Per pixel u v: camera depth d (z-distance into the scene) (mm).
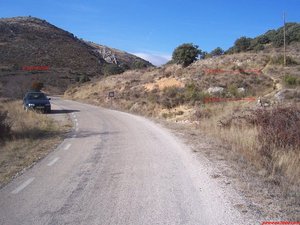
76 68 107625
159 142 14883
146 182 8633
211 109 25312
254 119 15727
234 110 22984
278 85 33656
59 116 28906
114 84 53562
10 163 11312
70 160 11570
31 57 103438
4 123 16766
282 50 57094
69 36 136875
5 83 76250
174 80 40625
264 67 41594
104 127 20938
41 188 8336
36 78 88125
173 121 24953
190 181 8609
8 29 117625
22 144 14836
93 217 6383
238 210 6492
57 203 7211
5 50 101875
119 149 13445
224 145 13570
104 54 153500
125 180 8875
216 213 6395
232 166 10016
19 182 8914
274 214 6242
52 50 113875
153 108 31594
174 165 10422
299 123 12039
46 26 135125
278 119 13000
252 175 8977
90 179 9062
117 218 6301
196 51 51062
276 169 9430
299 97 24938
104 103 42688
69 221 6227
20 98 51750
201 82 36812
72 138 16766
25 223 6184
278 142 11398
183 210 6613
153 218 6258
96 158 11797
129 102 37250
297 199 7008
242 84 34812
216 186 8078
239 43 70312
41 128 19922
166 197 7414
